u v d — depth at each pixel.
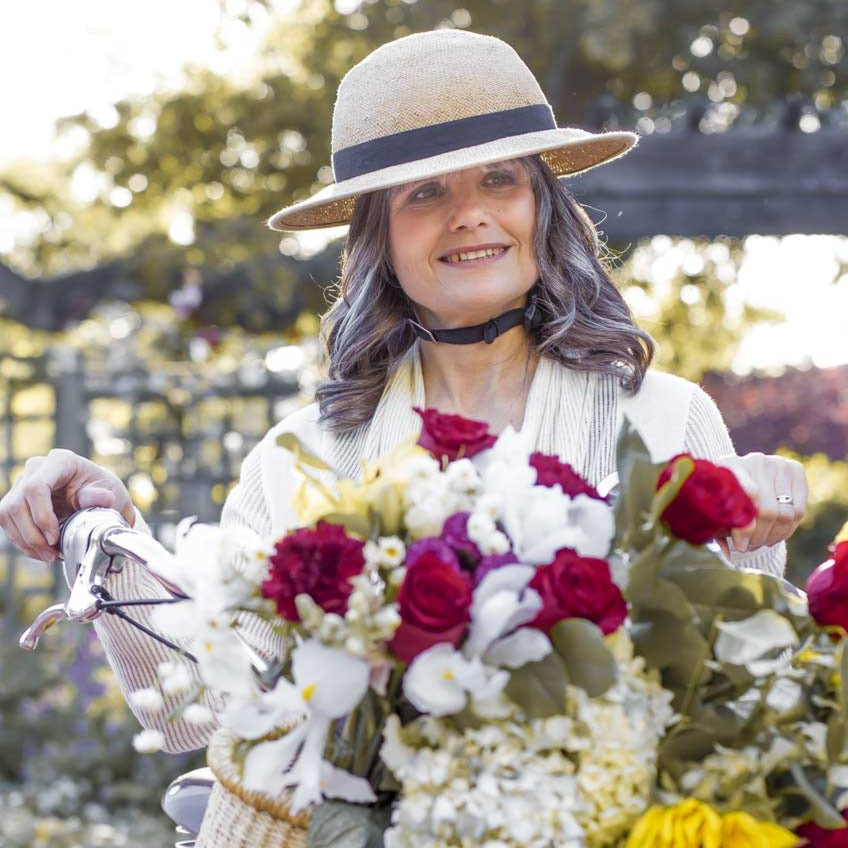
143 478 8.28
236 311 8.73
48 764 5.66
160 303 9.00
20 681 6.24
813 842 1.31
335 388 2.06
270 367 8.35
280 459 2.07
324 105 9.23
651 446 1.91
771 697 1.31
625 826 1.26
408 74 1.89
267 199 9.55
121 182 9.63
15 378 8.46
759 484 1.72
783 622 1.30
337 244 8.61
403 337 2.08
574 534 1.29
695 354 10.48
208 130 9.49
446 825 1.25
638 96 8.71
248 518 2.09
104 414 8.99
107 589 1.84
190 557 1.33
